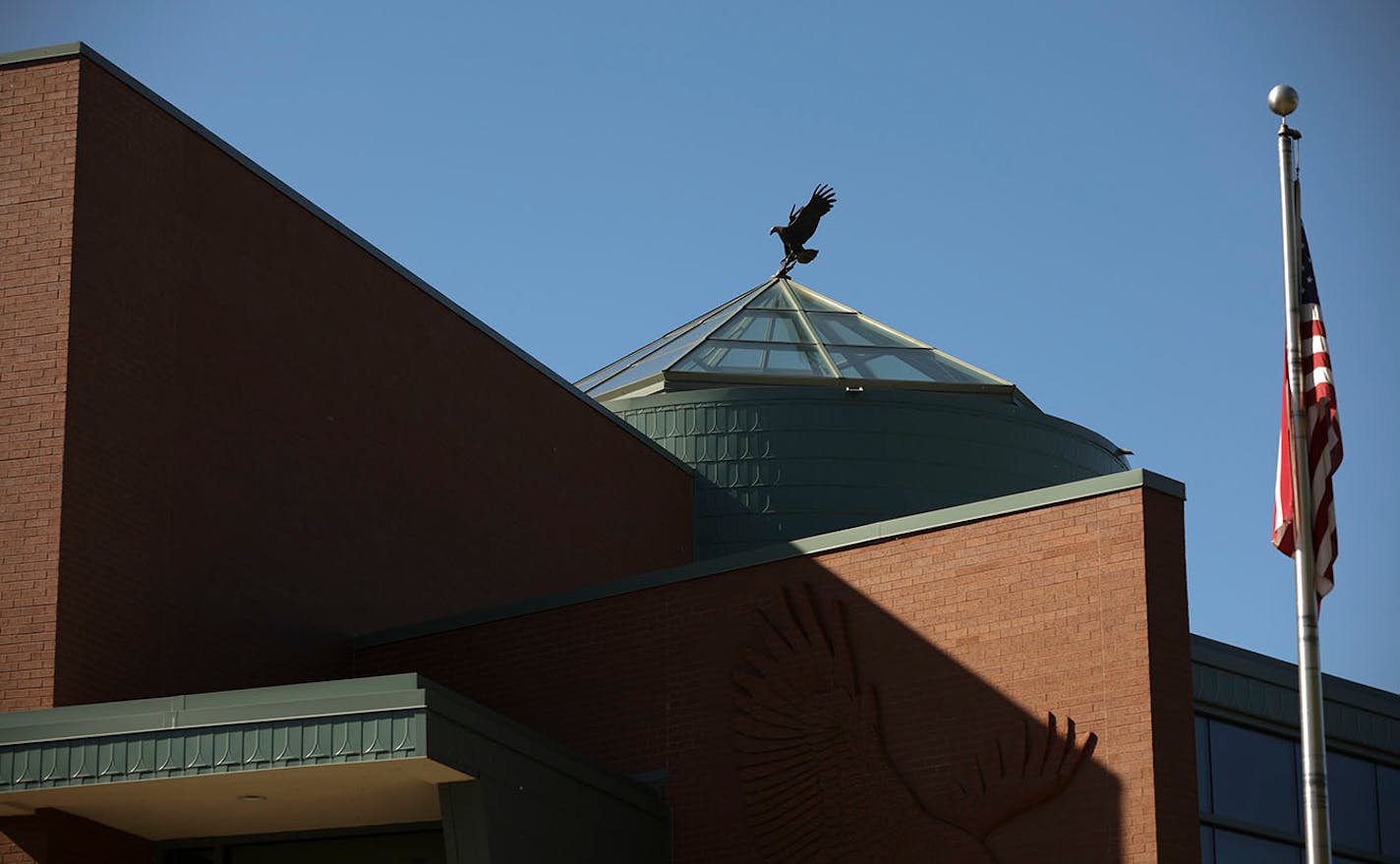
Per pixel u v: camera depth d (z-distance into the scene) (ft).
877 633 76.74
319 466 87.51
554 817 72.28
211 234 83.35
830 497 116.06
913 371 124.47
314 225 90.07
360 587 88.99
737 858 77.51
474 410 99.14
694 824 79.10
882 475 116.98
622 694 82.53
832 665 77.36
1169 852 67.87
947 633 74.95
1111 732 69.92
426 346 96.53
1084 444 124.67
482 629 86.74
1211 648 77.15
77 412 74.43
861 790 75.05
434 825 74.13
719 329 128.36
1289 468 60.80
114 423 76.23
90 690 72.69
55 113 77.36
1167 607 70.95
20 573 72.59
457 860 68.03
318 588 86.33
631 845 76.89
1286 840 77.05
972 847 71.72
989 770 72.28
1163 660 70.13
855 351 126.52
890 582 77.00
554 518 103.71
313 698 66.90
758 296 134.82
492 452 99.81
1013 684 72.69
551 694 84.12
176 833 74.59
